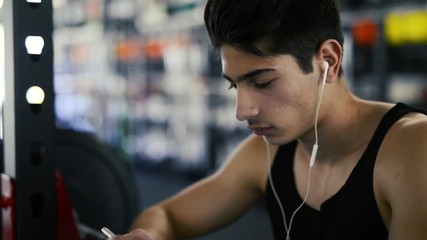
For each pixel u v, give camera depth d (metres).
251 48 0.86
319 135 1.01
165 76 5.99
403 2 3.54
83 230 1.41
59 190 1.12
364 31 3.80
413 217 0.86
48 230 1.06
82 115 7.01
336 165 1.03
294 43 0.88
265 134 0.94
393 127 0.96
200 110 5.51
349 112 1.00
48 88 1.02
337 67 0.94
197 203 1.27
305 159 1.10
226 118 5.22
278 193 1.14
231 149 5.14
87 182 1.55
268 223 4.34
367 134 1.00
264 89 0.90
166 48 5.89
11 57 1.00
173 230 1.25
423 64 3.62
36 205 1.05
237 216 1.30
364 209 0.97
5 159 1.08
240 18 0.85
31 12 0.99
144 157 6.58
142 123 6.50
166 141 6.20
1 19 1.08
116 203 1.59
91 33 6.93
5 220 1.09
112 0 6.51
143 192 5.64
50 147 1.04
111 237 0.99
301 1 0.88
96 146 1.56
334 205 1.01
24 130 1.01
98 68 6.79
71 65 7.38
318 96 0.93
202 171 5.64
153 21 5.86
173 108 5.93
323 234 1.03
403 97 3.71
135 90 6.39
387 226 0.97
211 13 0.91
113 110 6.62
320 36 0.90
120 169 1.59
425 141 0.90
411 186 0.88
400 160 0.91
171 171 6.23
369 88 3.87
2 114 1.11
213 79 5.30
